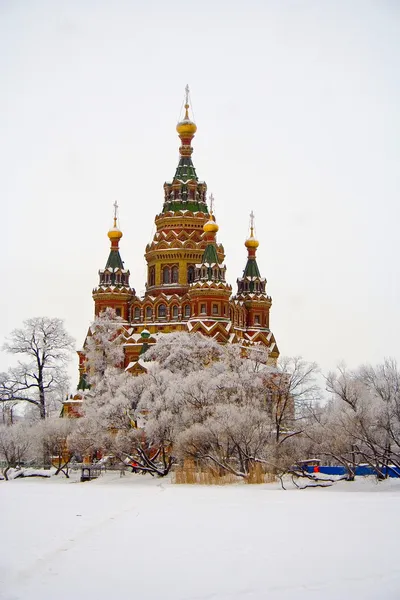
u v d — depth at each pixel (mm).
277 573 32094
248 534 42438
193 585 30078
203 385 99500
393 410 90938
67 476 111625
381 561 34531
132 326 149375
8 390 129875
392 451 96250
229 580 30906
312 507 57094
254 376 105562
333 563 34062
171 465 104625
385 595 28922
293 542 39625
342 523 47156
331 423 92188
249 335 155250
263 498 66938
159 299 146750
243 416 91562
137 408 103062
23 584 30172
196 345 120062
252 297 156500
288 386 106625
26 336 130250
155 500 65000
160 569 32719
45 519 49938
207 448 92250
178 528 45000
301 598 28500
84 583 30297
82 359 153625
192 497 68375
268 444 93875
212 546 38375
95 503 62312
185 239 149750
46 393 137125
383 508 56031
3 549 37281
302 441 100000
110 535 42125
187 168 155875
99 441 101938
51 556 35469
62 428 117812
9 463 118000
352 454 98375
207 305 140000
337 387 97000
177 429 96750
